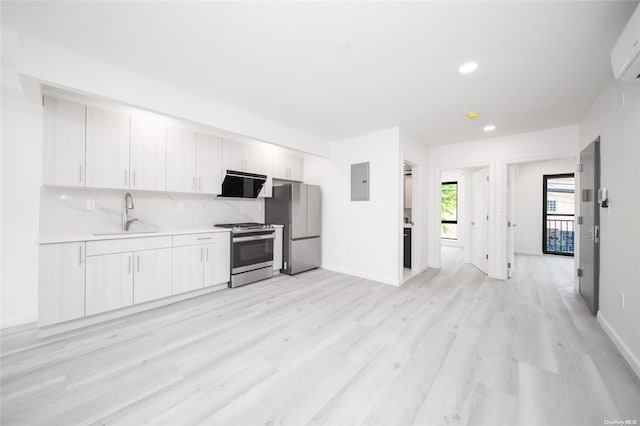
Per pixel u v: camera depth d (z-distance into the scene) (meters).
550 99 2.70
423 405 1.43
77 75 1.96
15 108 2.39
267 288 3.54
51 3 1.47
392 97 2.70
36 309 2.49
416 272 4.27
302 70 2.20
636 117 1.78
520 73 2.21
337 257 4.48
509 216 4.15
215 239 3.37
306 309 2.80
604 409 1.39
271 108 3.00
